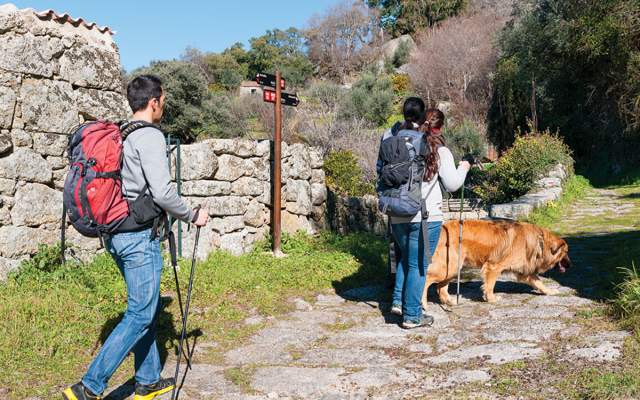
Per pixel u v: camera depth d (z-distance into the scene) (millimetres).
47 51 6438
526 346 4336
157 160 3205
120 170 3254
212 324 5215
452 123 44594
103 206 3168
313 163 10062
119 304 5371
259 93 49219
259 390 3729
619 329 4473
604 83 23156
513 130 33250
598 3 20328
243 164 8164
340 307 5918
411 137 4750
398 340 4742
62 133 6520
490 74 43000
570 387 3434
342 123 31609
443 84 49031
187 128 41812
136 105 3451
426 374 3900
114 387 3787
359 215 11469
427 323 5070
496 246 5656
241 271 6840
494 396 3428
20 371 3955
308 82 78312
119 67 7328
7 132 5984
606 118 26438
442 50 49656
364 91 43875
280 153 8320
